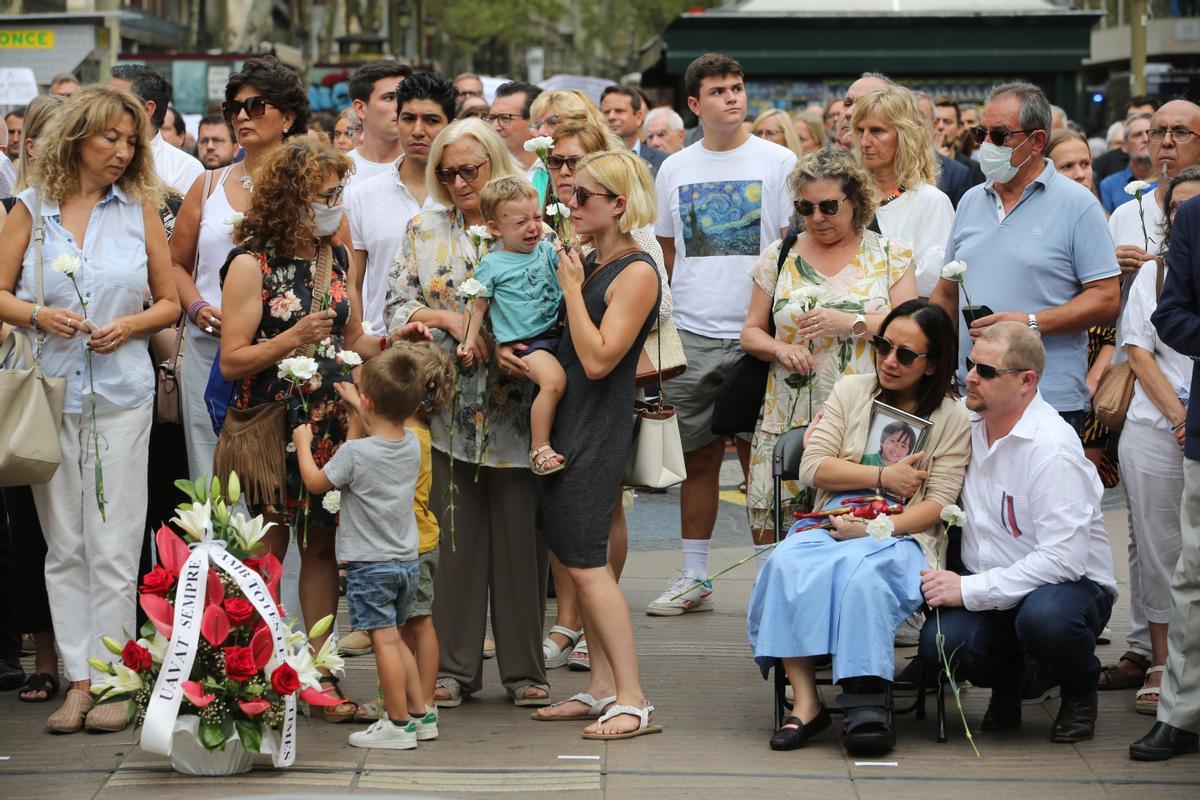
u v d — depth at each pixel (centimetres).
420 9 12338
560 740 1519
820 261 1756
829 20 4378
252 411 1550
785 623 1482
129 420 1588
